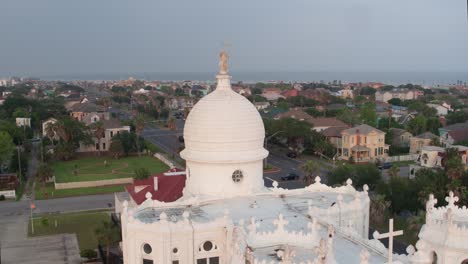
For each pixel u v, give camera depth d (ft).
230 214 181.27
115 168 481.05
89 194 390.21
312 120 608.60
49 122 566.77
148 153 565.53
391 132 568.41
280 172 449.06
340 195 192.85
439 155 410.93
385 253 135.54
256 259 120.16
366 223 196.85
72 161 525.34
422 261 107.65
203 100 207.72
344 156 507.71
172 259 160.97
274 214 181.57
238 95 209.77
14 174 426.51
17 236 286.46
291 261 118.93
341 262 131.54
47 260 246.68
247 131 199.62
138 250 162.40
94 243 272.10
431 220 112.27
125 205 173.06
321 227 165.89
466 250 103.40
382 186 310.65
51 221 316.60
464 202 266.57
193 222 164.66
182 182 257.96
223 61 210.38
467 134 524.11
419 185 293.64
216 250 165.99
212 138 196.65
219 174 198.39
